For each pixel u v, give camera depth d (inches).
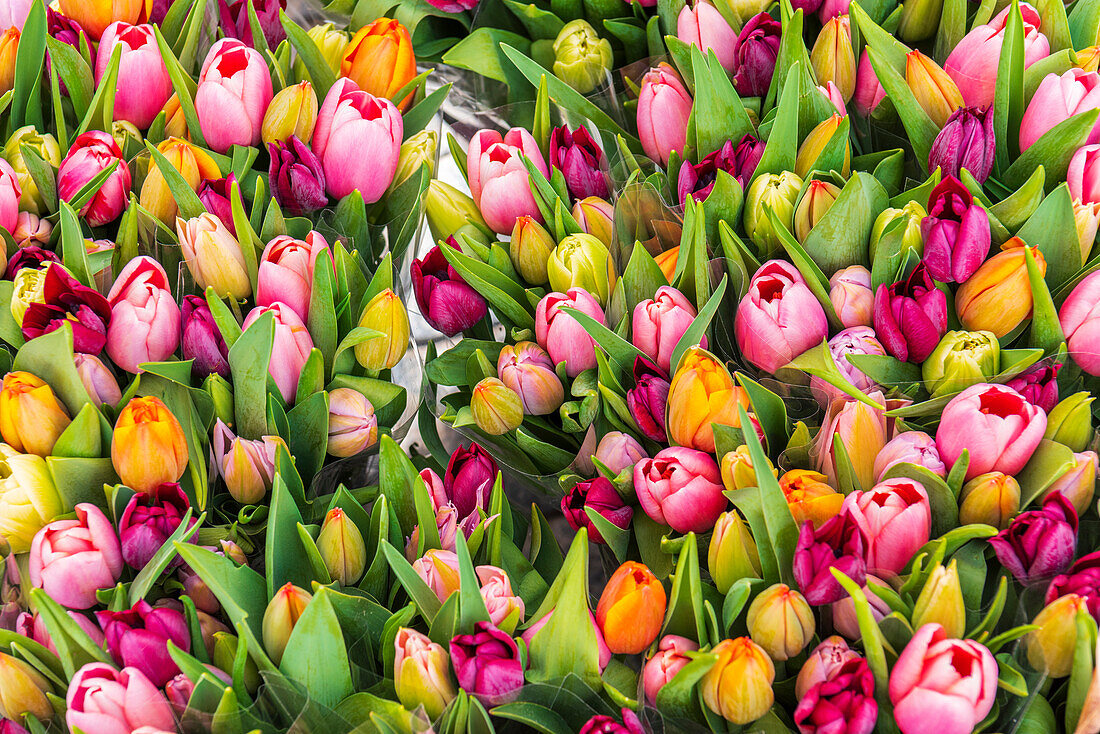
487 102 67.6
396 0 67.7
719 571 55.0
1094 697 52.7
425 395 61.2
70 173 60.0
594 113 63.0
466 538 57.0
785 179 58.5
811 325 56.8
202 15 62.7
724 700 53.1
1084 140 57.9
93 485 56.6
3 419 56.3
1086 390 56.7
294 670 53.8
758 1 62.2
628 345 57.6
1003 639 53.1
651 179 60.4
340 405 58.1
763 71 60.9
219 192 59.7
